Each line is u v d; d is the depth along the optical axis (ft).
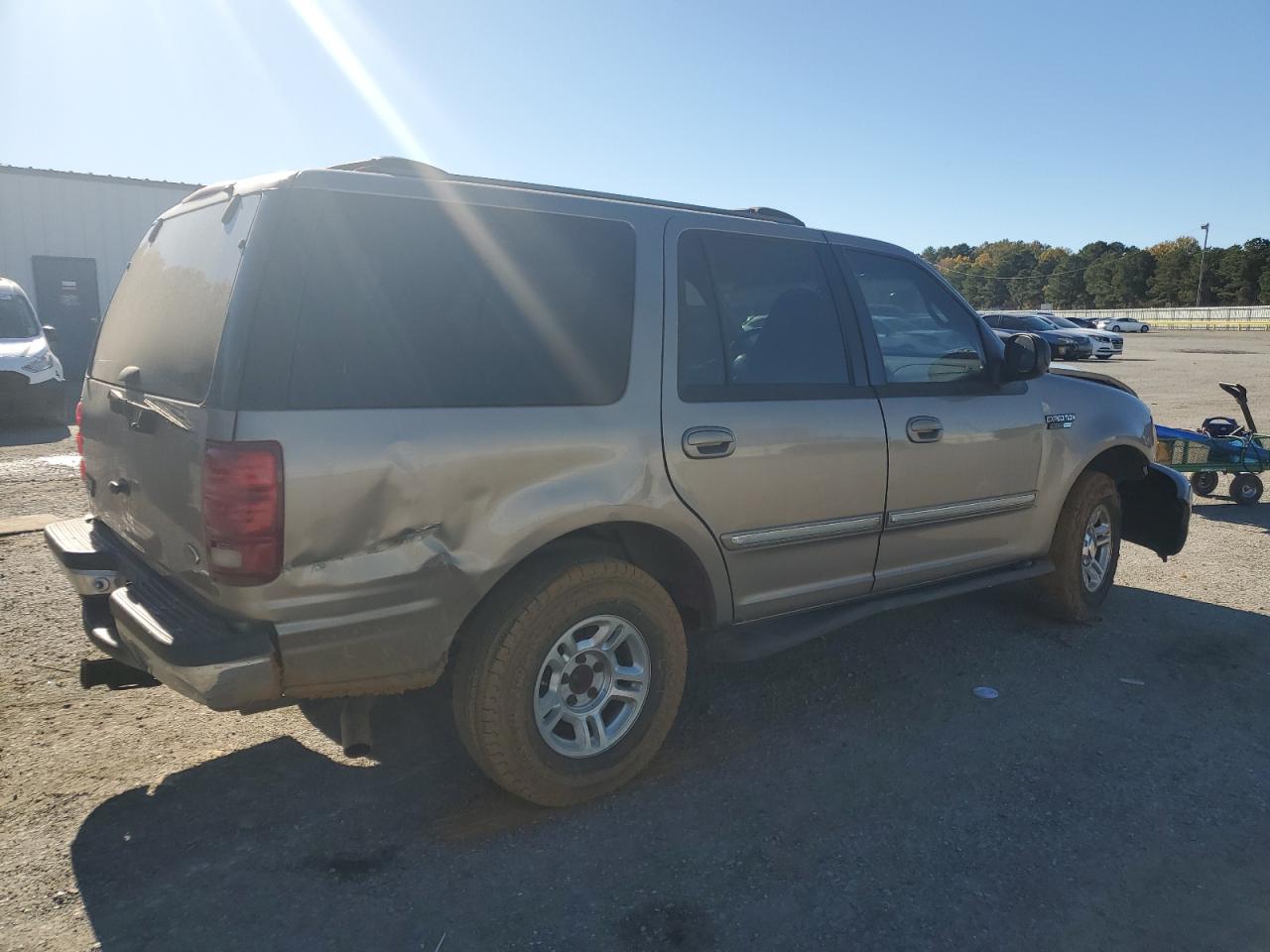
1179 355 104.73
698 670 14.74
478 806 10.59
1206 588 19.65
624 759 10.89
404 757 11.66
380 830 10.08
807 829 10.29
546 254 10.40
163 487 9.48
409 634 9.29
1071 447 15.76
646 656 10.96
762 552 11.89
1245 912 9.03
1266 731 12.93
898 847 9.98
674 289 11.27
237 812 10.37
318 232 8.95
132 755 11.62
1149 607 18.26
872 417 12.76
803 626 12.29
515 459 9.68
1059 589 16.61
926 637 16.35
